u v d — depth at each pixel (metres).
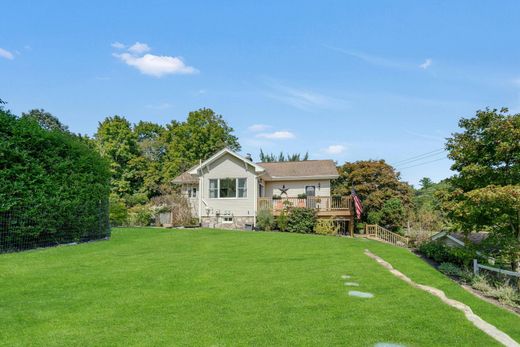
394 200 27.56
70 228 14.29
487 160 12.49
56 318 5.82
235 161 26.98
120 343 4.91
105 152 42.19
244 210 26.45
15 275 8.57
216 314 6.16
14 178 11.66
